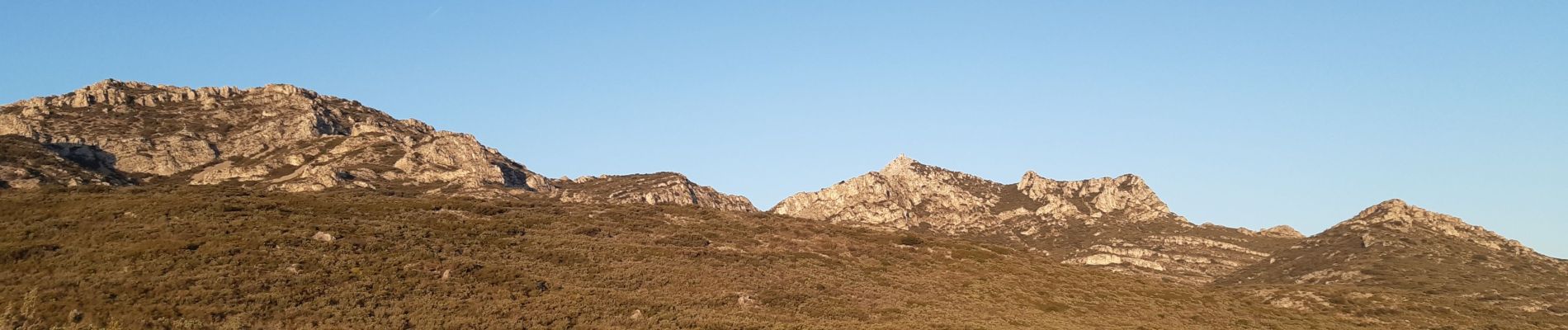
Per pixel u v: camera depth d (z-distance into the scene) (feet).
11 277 238.07
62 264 247.50
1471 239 559.79
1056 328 279.28
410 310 243.60
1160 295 351.87
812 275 324.80
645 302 269.44
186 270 248.52
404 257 285.43
